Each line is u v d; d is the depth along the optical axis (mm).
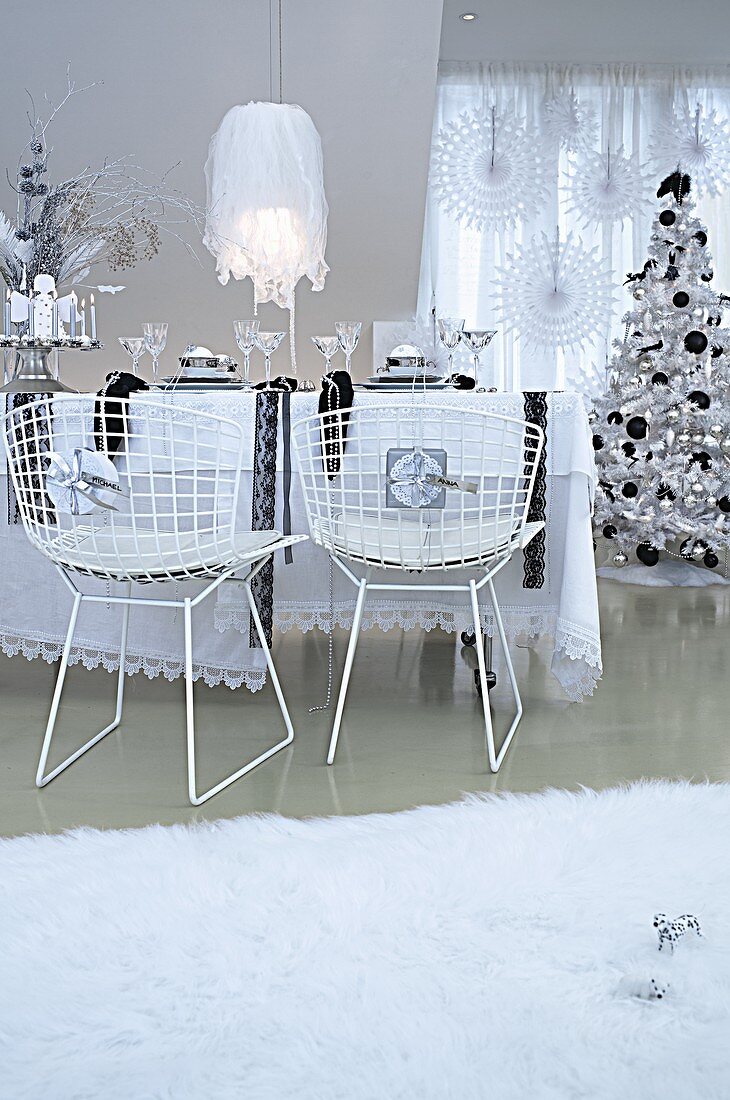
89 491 1962
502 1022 1246
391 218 5461
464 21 6082
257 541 2184
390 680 2941
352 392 2496
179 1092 1124
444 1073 1154
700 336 4758
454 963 1385
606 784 2092
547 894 1575
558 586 2672
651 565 4746
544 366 7008
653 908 1533
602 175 6902
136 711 2648
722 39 6359
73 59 4625
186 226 5285
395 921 1493
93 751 2328
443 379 2875
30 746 2359
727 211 6996
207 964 1382
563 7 5879
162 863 1674
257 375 6090
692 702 2693
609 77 6848
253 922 1488
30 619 2719
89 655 2721
